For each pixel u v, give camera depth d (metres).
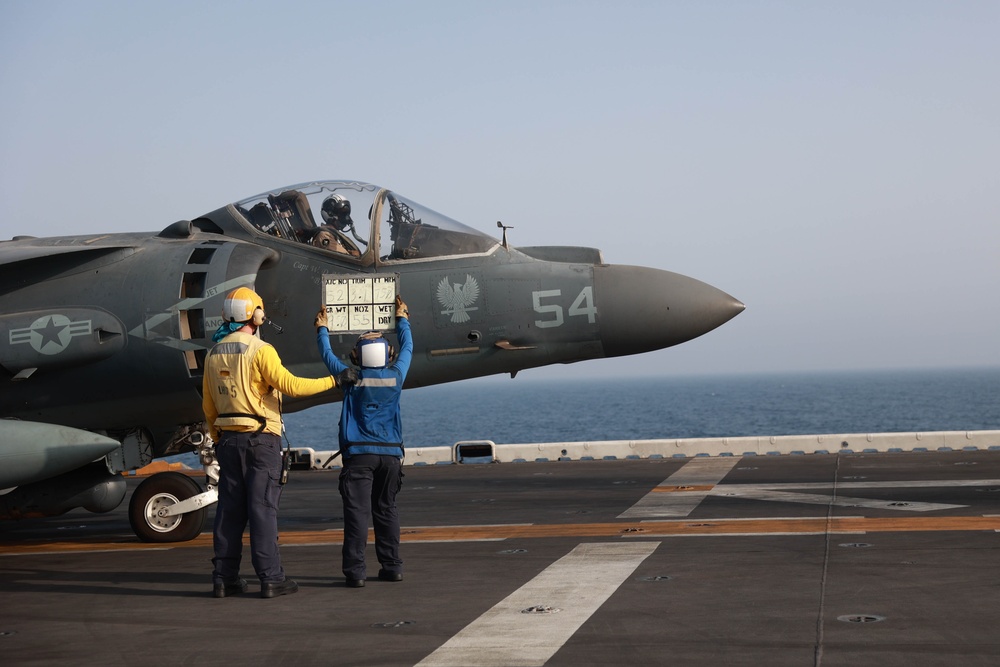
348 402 7.36
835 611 5.91
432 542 9.49
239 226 10.87
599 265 10.73
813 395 192.00
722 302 10.56
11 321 10.08
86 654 5.54
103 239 11.12
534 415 135.00
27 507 10.59
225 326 7.43
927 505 10.78
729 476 14.84
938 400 149.00
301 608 6.58
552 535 9.61
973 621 5.59
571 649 5.23
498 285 10.48
